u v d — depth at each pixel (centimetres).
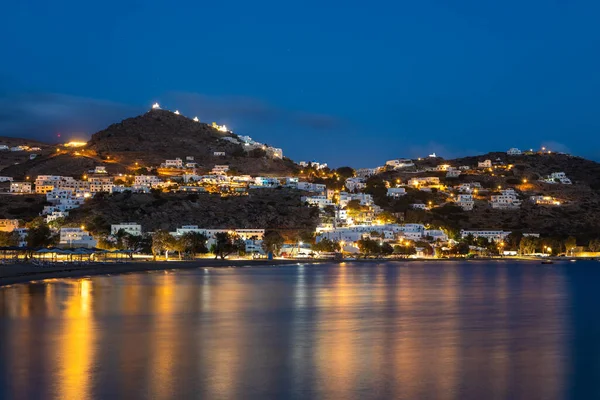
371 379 5616
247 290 14500
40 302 11031
